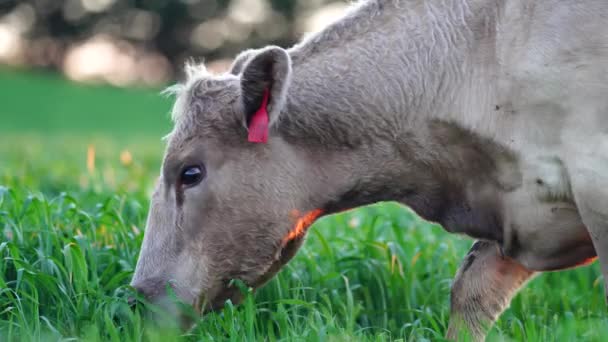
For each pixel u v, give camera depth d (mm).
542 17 13023
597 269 19156
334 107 13805
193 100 13883
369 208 23812
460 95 13625
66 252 14633
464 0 13836
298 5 152625
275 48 12766
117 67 161625
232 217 13695
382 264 17188
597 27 12648
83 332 13648
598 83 12594
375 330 15742
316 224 20453
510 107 13234
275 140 13711
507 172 13516
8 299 14391
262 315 15555
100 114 96750
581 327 14648
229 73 14359
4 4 158125
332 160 13945
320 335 13281
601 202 12609
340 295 16594
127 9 157250
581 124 12672
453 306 15383
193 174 13656
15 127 79250
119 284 15398
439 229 21125
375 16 14289
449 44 13742
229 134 13633
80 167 34312
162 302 13492
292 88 13867
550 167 13031
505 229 13953
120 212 17422
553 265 14055
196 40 158875
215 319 13969
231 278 13945
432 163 14039
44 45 161625
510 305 17078
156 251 13766
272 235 13836
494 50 13406
